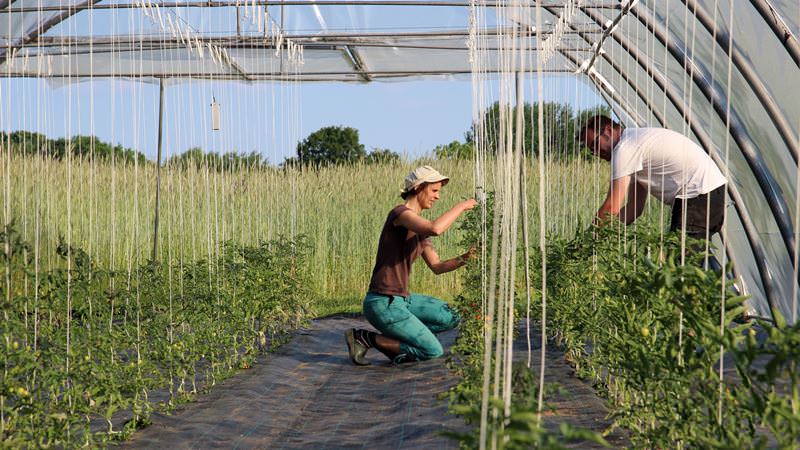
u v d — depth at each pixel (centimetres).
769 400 239
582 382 559
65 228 837
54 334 404
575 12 754
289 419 515
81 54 917
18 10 664
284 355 743
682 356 317
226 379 620
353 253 1312
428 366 664
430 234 639
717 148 727
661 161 558
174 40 849
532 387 251
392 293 677
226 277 680
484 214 552
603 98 940
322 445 446
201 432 467
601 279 488
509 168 291
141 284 540
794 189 612
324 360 728
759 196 677
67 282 415
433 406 510
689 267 285
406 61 1069
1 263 379
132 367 460
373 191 1355
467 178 1356
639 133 565
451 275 1253
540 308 651
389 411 522
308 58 1044
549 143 792
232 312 629
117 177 1077
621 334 401
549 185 787
